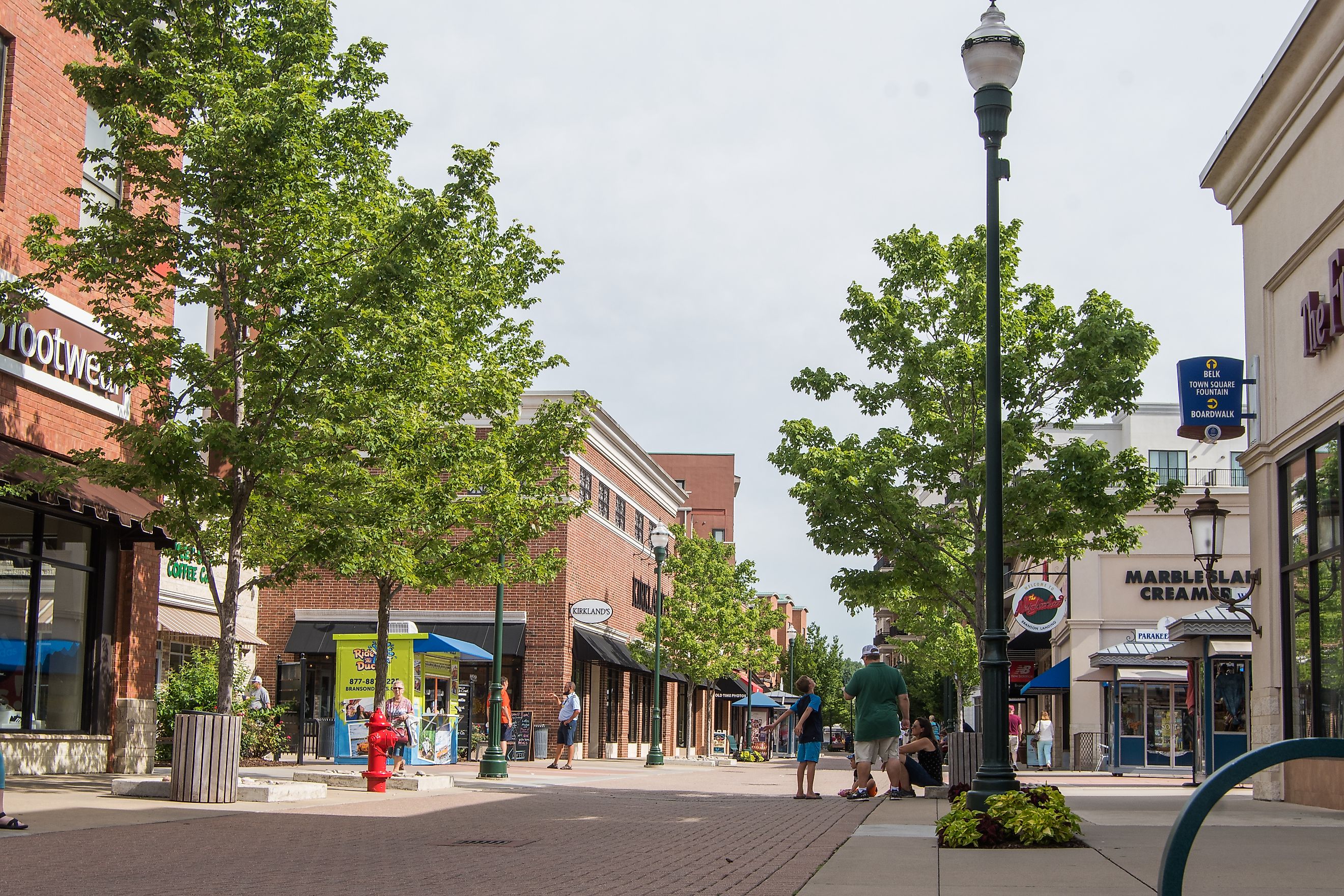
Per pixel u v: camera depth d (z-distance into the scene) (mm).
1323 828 11383
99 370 18641
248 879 8406
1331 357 14641
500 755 23859
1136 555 40344
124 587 19641
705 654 46219
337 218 15227
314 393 14602
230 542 16297
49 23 18094
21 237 17344
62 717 18297
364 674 25859
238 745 14875
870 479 19469
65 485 16516
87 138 19125
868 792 18094
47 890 7699
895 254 20328
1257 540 17172
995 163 12477
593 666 42094
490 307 21078
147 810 13320
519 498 21594
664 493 54750
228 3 15242
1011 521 19500
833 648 102250
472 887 8109
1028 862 8758
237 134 14273
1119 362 19203
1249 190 17422
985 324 19312
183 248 15219
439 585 21906
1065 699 45125
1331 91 14375
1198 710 25359
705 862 9680
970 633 47469
